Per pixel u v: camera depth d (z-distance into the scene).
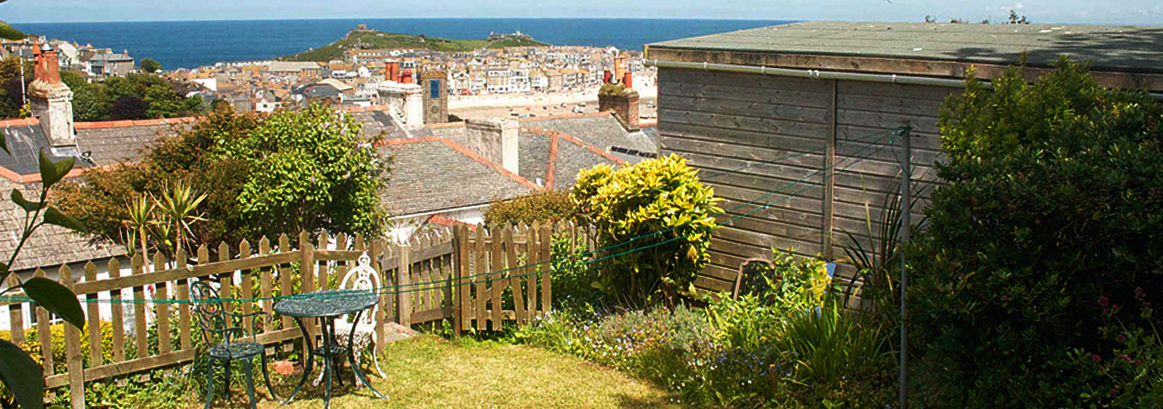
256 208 15.04
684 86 9.96
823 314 7.89
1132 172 5.29
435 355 9.16
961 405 6.62
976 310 5.58
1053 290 5.42
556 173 33.41
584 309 9.84
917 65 8.11
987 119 6.87
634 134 43.94
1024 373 5.77
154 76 101.56
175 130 17.52
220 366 8.08
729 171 9.77
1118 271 5.30
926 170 8.38
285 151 15.57
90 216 14.84
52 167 2.10
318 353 7.59
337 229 16.75
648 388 8.23
